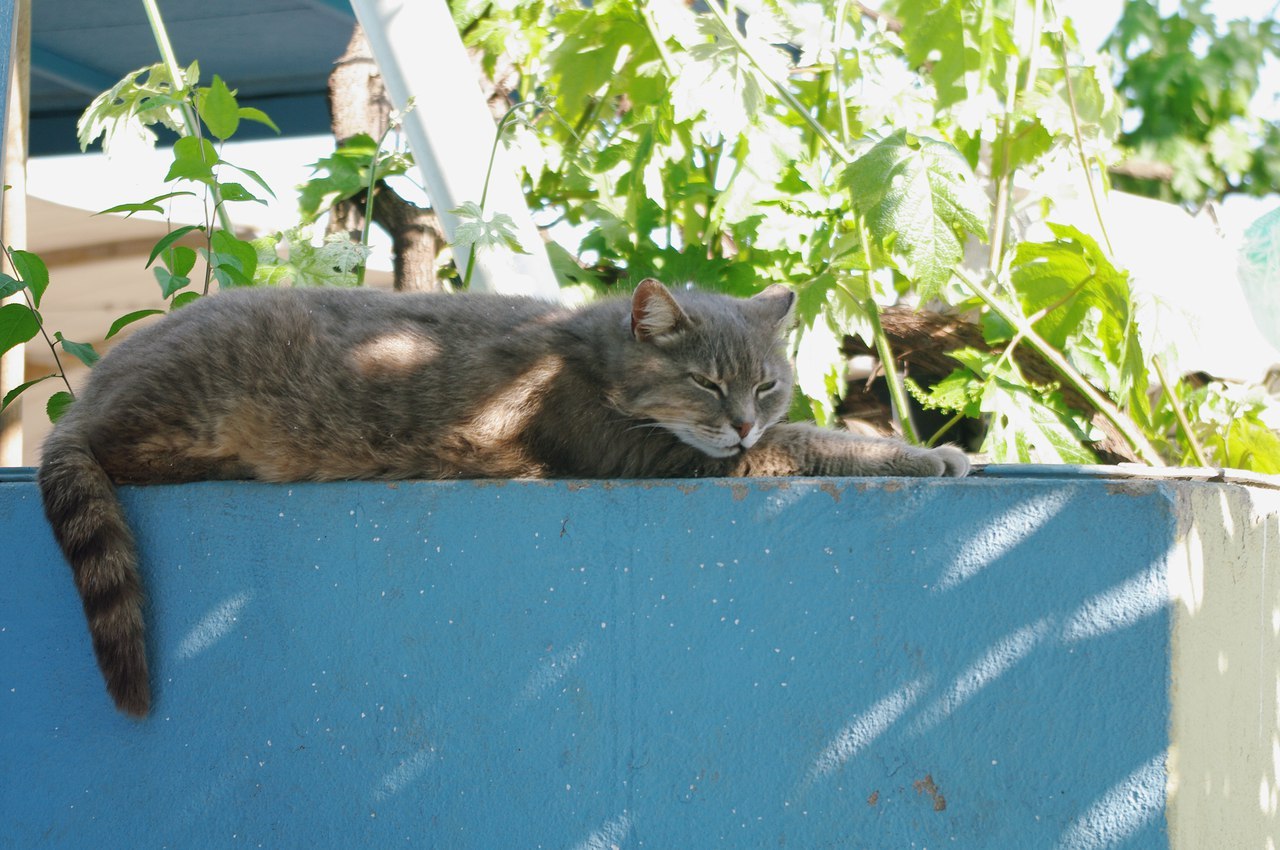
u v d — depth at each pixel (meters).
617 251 4.44
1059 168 4.40
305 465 2.98
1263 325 4.64
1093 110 4.43
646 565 2.40
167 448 2.96
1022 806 2.13
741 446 3.03
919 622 2.21
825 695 2.28
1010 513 2.15
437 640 2.57
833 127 4.53
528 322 3.09
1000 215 4.34
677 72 4.02
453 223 3.79
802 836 2.29
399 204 4.71
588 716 2.45
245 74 6.59
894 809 2.22
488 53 4.84
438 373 2.96
